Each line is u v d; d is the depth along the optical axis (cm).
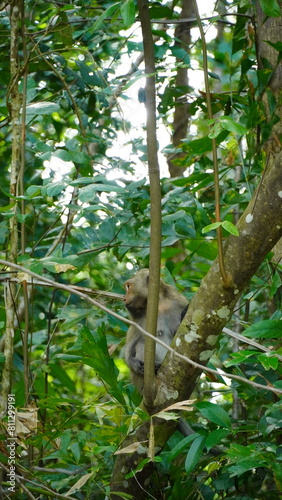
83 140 507
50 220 715
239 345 538
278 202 361
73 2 600
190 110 573
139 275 557
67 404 391
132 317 557
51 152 444
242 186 596
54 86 632
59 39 564
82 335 405
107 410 379
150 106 384
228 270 370
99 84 583
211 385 650
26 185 684
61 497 398
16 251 464
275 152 411
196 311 380
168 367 388
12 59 497
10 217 441
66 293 721
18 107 490
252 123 420
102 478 460
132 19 365
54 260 394
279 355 357
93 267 742
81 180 420
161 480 469
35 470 431
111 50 639
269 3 361
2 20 628
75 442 432
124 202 578
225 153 666
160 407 388
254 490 472
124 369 854
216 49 754
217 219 356
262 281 517
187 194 562
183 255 730
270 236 365
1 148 804
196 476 479
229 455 377
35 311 723
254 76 559
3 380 453
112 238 562
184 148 501
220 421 389
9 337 459
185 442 399
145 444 396
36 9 697
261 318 615
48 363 533
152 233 381
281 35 430
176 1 643
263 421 430
